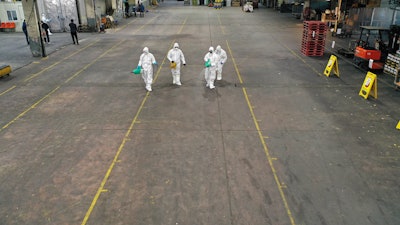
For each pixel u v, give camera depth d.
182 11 48.34
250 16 42.03
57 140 9.27
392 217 6.32
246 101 12.17
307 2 36.25
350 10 26.56
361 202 6.73
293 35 27.16
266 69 16.61
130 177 7.55
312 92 13.16
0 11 27.30
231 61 18.22
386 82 14.40
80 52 20.53
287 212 6.44
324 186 7.23
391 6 24.17
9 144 9.05
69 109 11.46
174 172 7.73
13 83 14.35
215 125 10.17
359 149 8.77
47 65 17.39
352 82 14.45
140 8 40.62
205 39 24.98
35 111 11.30
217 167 7.93
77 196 6.91
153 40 24.53
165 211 6.47
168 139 9.30
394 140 9.25
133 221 6.21
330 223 6.16
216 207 6.57
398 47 15.69
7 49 21.38
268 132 9.72
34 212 6.45
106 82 14.45
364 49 16.16
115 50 21.06
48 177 7.56
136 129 9.91
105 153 8.56
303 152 8.61
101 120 10.55
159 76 15.29
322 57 19.30
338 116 10.84
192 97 12.57
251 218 6.27
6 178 7.53
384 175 7.64
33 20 18.39
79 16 28.45
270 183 7.32
